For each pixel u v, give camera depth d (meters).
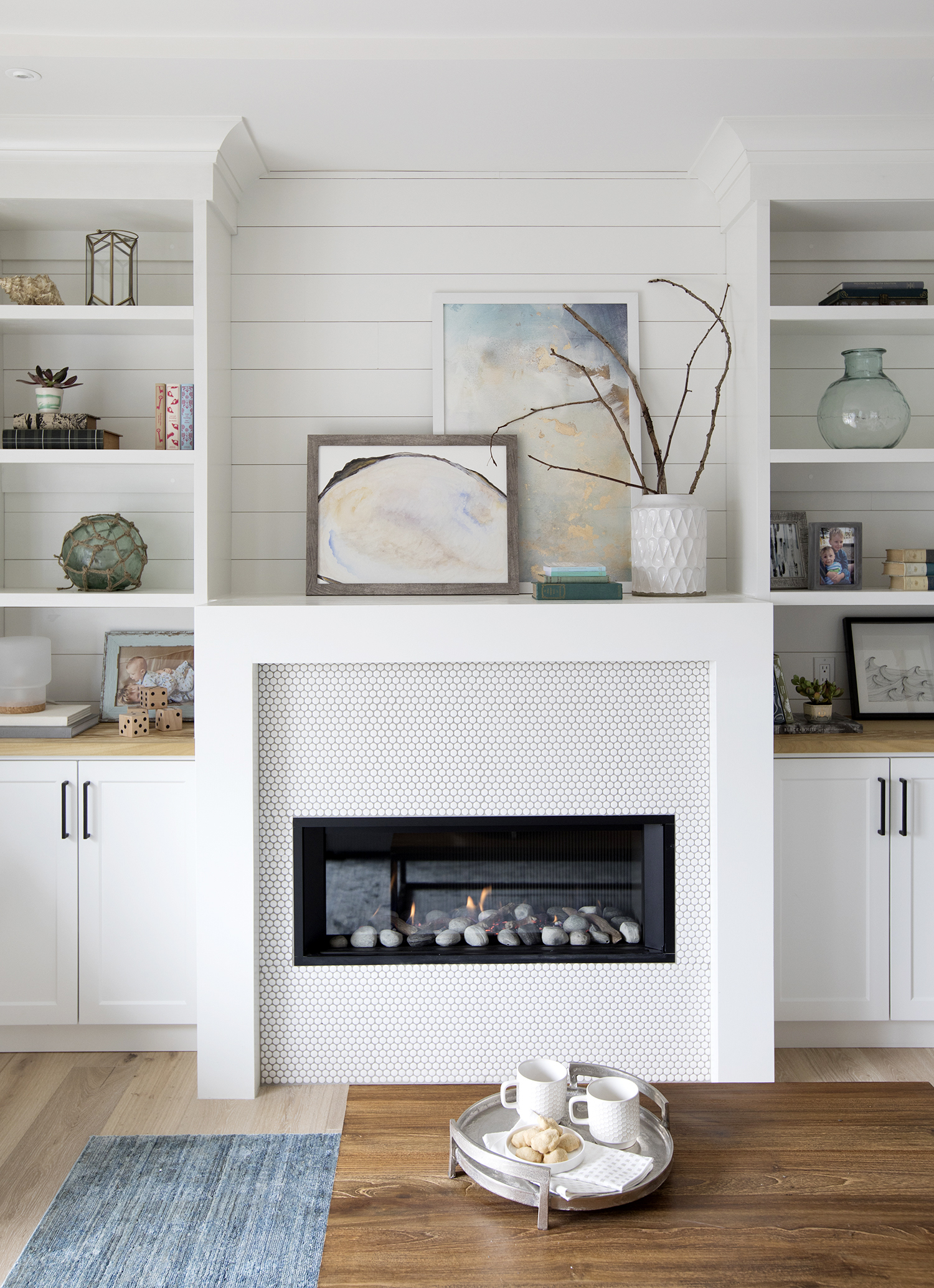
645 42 2.37
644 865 2.68
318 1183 2.18
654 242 3.12
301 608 2.55
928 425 3.21
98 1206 2.10
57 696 3.18
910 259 3.15
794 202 2.84
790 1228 1.42
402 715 2.61
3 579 3.14
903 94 2.57
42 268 3.08
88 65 2.38
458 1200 1.48
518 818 2.62
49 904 2.71
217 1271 1.89
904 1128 1.68
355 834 2.69
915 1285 1.30
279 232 3.10
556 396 3.13
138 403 3.13
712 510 3.17
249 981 2.55
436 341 3.10
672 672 2.62
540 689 2.61
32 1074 2.68
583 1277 1.31
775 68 2.43
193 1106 2.51
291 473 3.13
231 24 2.29
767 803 2.58
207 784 2.55
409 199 3.11
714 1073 2.62
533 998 2.63
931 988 2.77
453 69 2.42
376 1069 2.63
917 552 2.93
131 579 2.97
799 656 3.23
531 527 3.12
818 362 3.19
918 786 2.75
